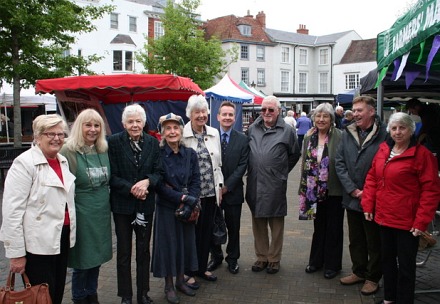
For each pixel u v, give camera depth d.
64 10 11.08
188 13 23.33
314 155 4.41
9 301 2.70
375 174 3.73
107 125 9.83
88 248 3.38
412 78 3.77
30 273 2.98
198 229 4.35
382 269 3.76
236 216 4.55
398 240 3.49
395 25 3.18
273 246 4.65
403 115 3.42
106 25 28.83
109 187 3.58
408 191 3.40
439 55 3.13
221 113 4.49
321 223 4.62
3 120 17.97
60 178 3.06
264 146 4.51
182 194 3.79
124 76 7.64
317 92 42.34
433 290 4.07
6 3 10.05
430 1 2.31
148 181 3.56
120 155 3.56
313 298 3.99
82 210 3.34
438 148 5.98
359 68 39.03
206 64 23.73
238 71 37.28
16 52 11.04
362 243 4.25
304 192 4.44
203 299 3.98
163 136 3.91
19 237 2.83
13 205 2.83
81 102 8.80
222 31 37.56
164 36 23.06
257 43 37.97
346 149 4.13
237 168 4.45
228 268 4.76
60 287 3.24
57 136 2.98
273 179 4.47
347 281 4.31
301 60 41.59
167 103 12.13
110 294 4.10
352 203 4.10
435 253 5.17
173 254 3.86
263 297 4.02
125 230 3.65
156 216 3.93
